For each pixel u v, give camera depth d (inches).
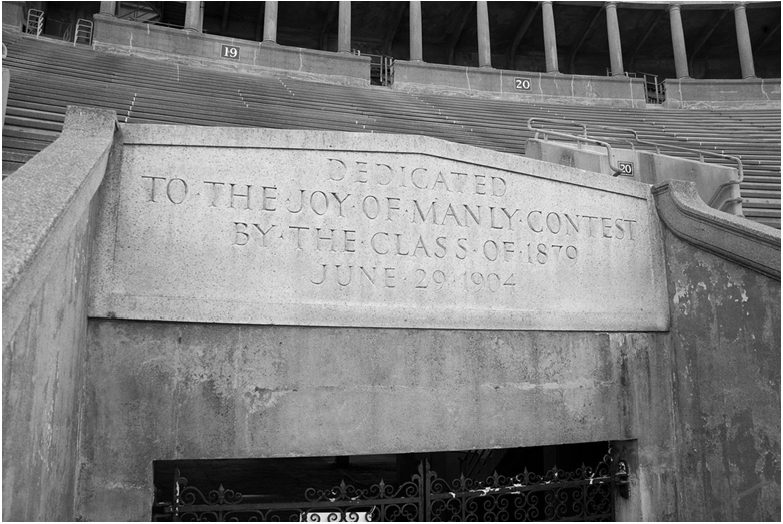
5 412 93.9
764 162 577.6
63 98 427.2
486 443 196.4
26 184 124.1
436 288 197.3
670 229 240.1
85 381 156.3
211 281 172.4
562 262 221.8
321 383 179.2
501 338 205.3
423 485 193.2
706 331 223.3
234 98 571.5
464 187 208.4
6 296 87.0
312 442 175.2
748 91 995.3
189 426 164.6
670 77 1285.7
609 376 221.9
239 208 178.7
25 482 105.5
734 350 213.0
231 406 169.3
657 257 241.9
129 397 160.1
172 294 167.8
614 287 230.4
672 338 235.9
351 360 183.5
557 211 224.8
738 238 211.6
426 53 1222.9
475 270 204.8
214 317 169.5
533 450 288.8
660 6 1089.4
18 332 99.1
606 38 1216.2
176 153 175.2
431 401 190.9
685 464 224.4
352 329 185.2
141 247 167.0
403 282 193.2
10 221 106.0
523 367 207.0
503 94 944.9
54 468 126.4
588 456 259.3
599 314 222.4
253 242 178.4
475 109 759.7
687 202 235.6
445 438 190.7
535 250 217.2
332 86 786.2
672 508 222.5
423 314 192.9
